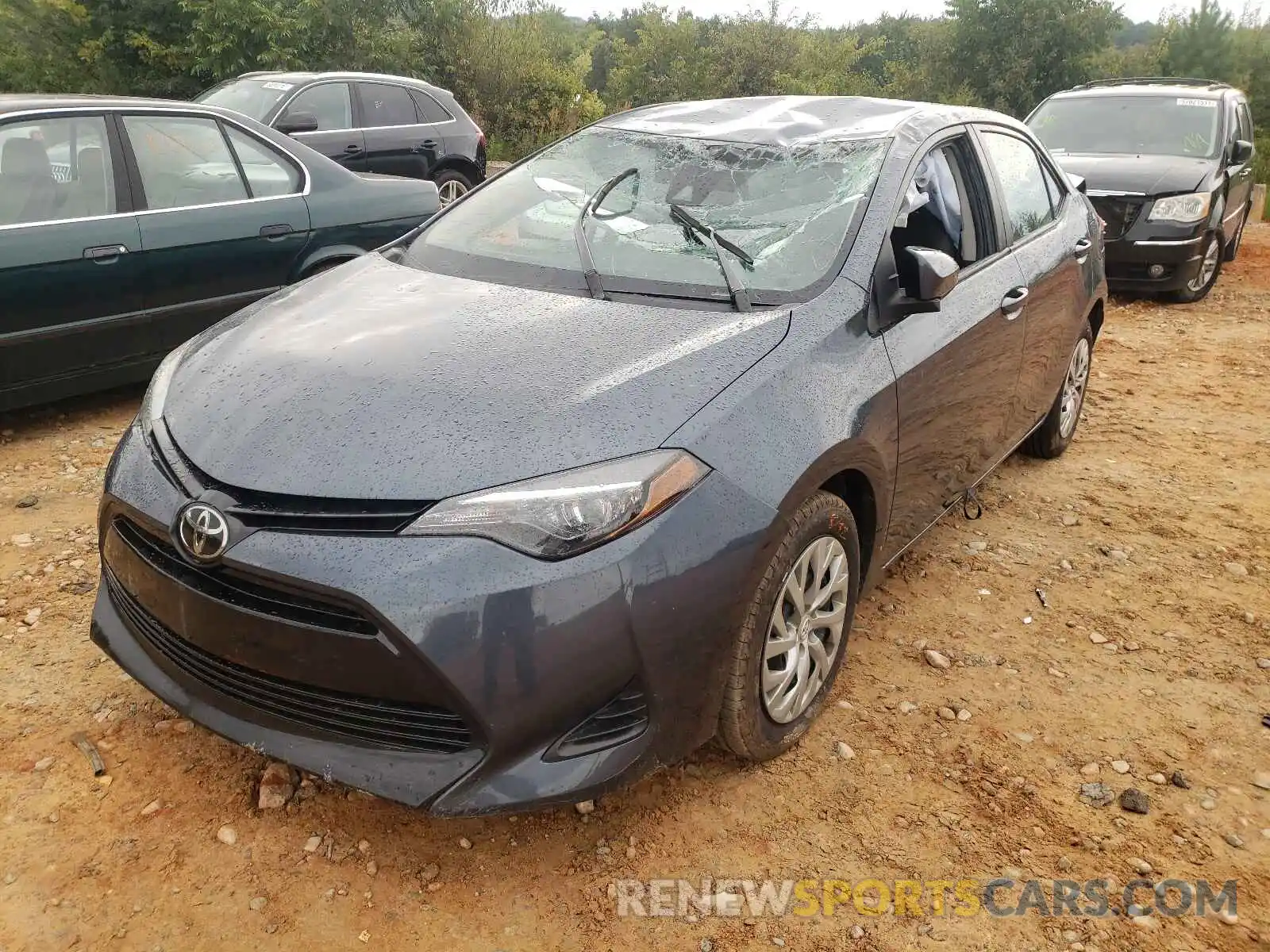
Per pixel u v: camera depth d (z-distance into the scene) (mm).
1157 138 9102
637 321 2623
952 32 26328
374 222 5625
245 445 2242
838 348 2652
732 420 2307
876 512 2850
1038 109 9992
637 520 2102
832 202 3035
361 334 2629
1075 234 4508
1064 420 4902
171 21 15344
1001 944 2209
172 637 2393
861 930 2225
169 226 4742
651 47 28531
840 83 26375
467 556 2018
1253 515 4449
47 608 3240
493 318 2668
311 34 15414
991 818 2574
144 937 2098
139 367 4793
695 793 2596
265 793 2488
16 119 4379
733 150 3316
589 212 3141
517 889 2279
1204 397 6113
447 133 10070
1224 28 25609
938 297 2762
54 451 4527
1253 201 14859
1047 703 3059
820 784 2656
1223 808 2646
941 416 3152
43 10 14820
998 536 4156
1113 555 4020
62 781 2500
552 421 2203
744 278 2791
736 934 2197
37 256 4293
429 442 2166
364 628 2043
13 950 2041
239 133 5164
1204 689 3162
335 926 2156
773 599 2402
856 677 3139
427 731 2129
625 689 2152
